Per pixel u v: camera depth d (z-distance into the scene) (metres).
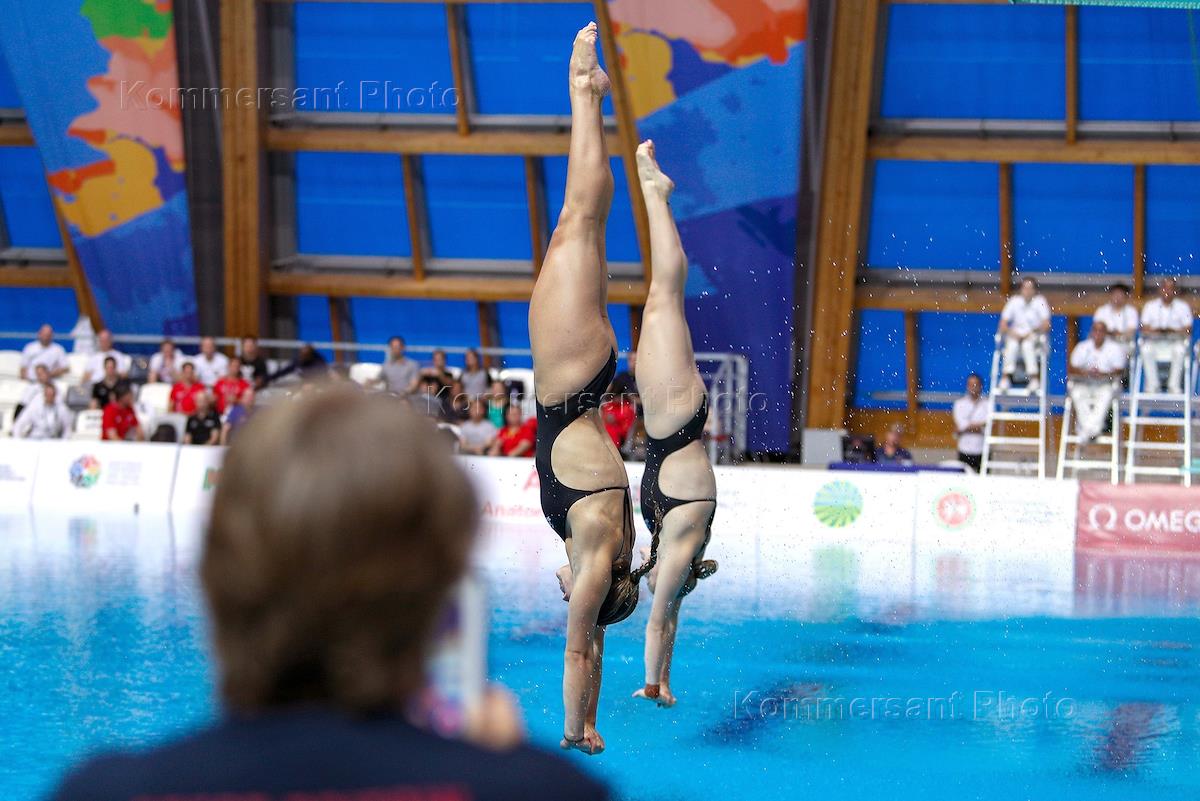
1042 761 7.20
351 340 27.53
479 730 1.40
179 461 20.17
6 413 22.34
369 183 25.50
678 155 23.45
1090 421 19.48
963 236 24.42
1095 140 22.86
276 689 1.31
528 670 9.16
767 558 16.44
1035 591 13.48
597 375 5.61
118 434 20.89
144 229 25.55
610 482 5.66
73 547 15.33
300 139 24.66
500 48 23.72
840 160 22.95
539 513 19.16
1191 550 17.53
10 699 7.94
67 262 26.98
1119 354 19.38
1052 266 24.50
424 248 26.17
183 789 1.23
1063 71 22.38
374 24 23.69
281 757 1.25
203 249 25.69
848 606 12.35
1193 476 19.84
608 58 22.64
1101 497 17.91
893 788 6.59
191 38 23.30
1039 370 20.11
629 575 5.80
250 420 1.36
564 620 11.27
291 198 25.75
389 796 1.25
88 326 26.30
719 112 22.73
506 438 19.92
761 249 24.23
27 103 24.03
